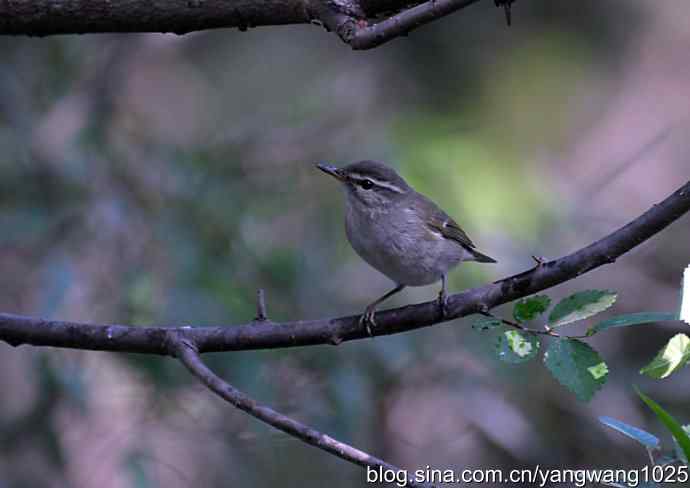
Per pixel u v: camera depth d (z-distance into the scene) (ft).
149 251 39.04
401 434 45.55
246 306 37.60
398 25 18.93
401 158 41.65
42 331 21.61
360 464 17.28
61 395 38.27
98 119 43.68
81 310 38.06
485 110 51.16
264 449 40.65
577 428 44.68
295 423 17.80
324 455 41.24
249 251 39.24
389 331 21.59
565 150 53.06
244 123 44.86
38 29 21.71
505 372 41.32
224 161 41.55
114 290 38.40
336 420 37.99
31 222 38.27
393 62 51.16
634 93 55.88
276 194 41.37
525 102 52.26
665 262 50.80
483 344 40.98
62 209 39.45
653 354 47.55
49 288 35.99
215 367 37.58
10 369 42.93
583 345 17.15
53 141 43.01
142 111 51.39
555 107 52.75
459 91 50.96
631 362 45.98
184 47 53.16
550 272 19.86
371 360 39.47
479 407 43.62
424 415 45.91
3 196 39.93
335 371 38.32
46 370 37.65
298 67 52.08
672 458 18.47
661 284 49.70
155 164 40.98
